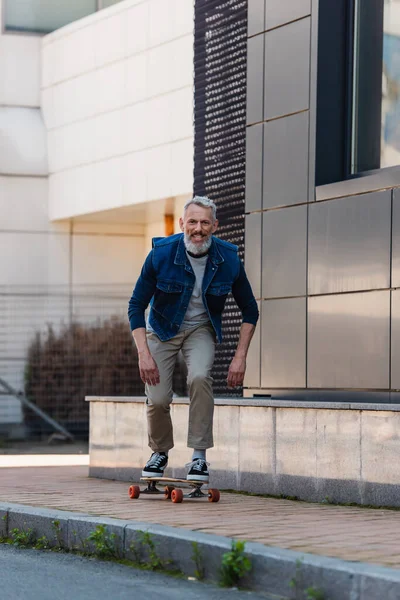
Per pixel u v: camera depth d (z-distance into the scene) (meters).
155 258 8.17
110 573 6.10
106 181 21.47
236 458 9.52
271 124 11.58
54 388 21.86
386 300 9.98
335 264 10.58
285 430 9.00
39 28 23.23
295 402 8.86
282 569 5.36
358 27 11.09
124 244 23.50
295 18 11.39
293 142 11.27
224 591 5.52
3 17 23.03
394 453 8.02
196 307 8.26
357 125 11.03
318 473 8.64
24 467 13.88
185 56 19.66
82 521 6.91
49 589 5.68
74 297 23.14
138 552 6.36
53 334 22.12
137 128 20.72
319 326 10.71
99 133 21.64
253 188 11.73
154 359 8.32
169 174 19.92
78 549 6.89
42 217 23.05
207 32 13.77
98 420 11.55
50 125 22.95
